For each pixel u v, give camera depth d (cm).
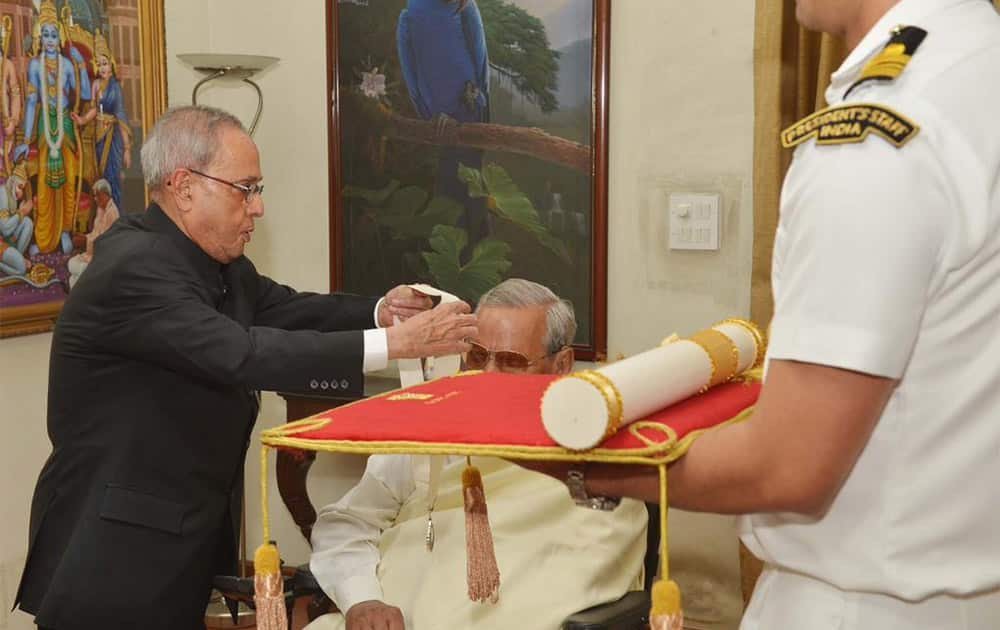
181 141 220
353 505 224
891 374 100
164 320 209
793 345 101
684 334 344
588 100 346
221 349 204
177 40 381
